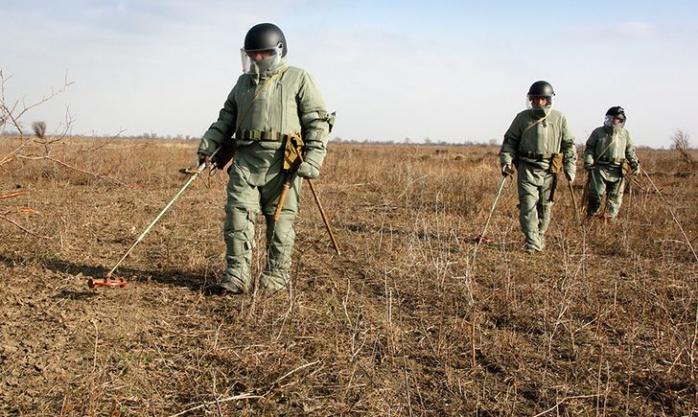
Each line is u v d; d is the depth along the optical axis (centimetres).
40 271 536
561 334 458
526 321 482
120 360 377
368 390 356
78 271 547
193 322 445
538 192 755
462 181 1419
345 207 1046
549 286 573
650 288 568
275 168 499
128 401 333
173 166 1605
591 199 1011
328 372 377
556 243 795
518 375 390
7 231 662
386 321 448
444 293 531
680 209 1049
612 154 992
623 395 369
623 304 534
